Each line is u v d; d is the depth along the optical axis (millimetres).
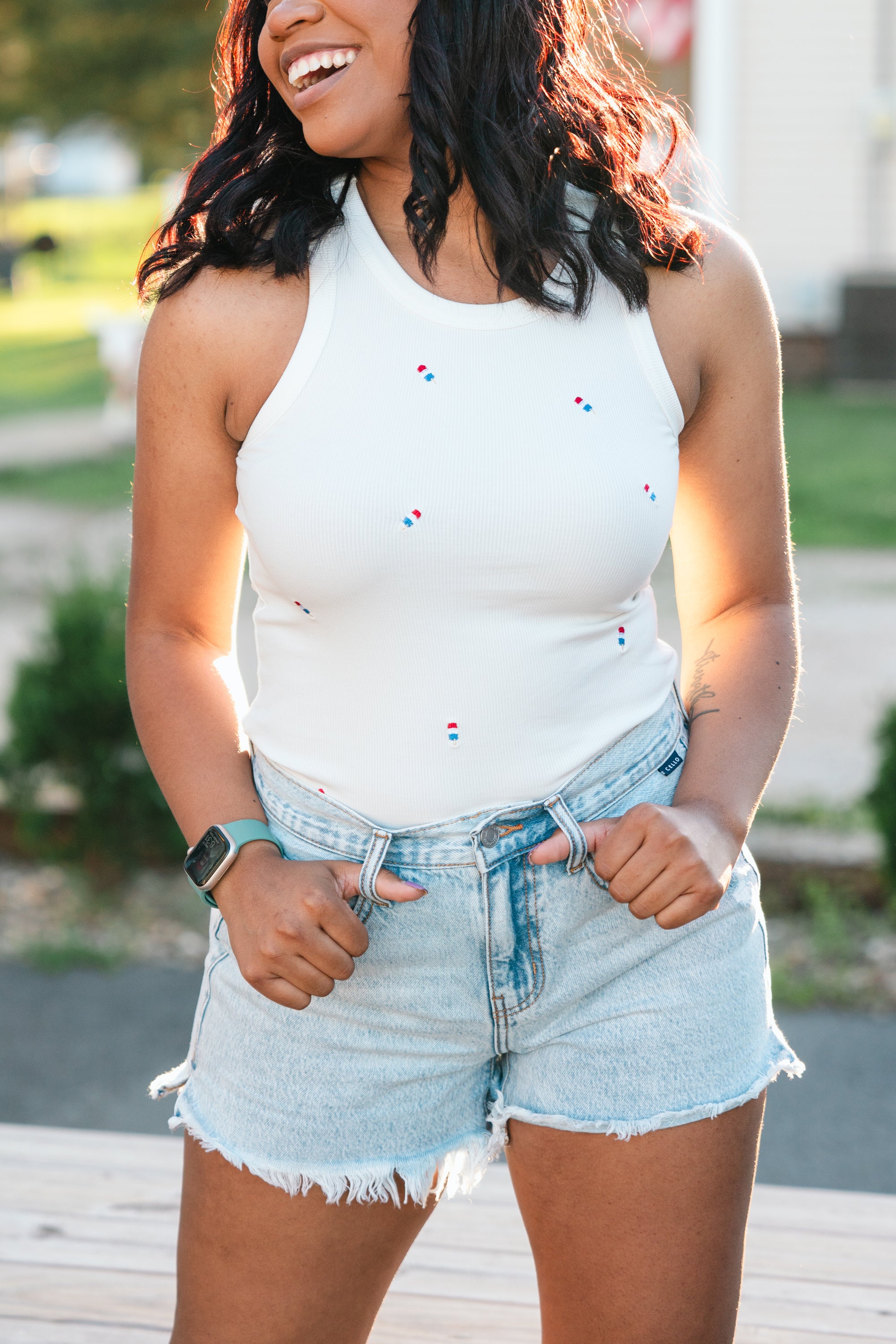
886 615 7559
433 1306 2012
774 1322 1966
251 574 1378
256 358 1270
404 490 1228
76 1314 1981
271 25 1247
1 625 7492
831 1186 3283
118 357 13406
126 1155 2377
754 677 1427
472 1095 1418
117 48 21703
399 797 1301
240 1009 1358
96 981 4383
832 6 13227
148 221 35531
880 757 4582
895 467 10492
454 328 1257
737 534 1448
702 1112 1340
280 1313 1383
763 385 1400
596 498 1244
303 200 1295
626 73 1479
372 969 1320
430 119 1234
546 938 1315
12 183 40781
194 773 1354
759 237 13797
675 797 1368
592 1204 1371
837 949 4344
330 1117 1341
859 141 13461
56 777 4898
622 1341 1385
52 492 10875
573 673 1302
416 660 1273
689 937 1356
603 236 1293
